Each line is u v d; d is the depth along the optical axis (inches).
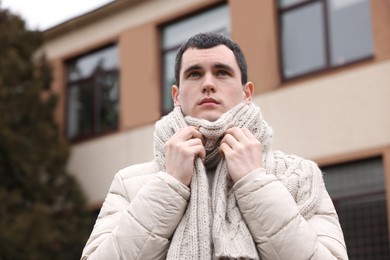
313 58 403.5
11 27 500.4
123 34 498.6
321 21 403.9
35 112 485.7
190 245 79.0
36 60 502.6
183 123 87.2
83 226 477.4
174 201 80.4
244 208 79.9
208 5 454.3
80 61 528.4
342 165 380.8
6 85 479.5
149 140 464.8
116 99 497.7
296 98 402.0
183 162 82.1
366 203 366.9
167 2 478.0
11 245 430.9
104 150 491.8
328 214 86.8
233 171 81.7
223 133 84.9
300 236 77.6
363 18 387.9
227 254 76.8
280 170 87.5
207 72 87.4
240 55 91.7
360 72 380.8
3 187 455.2
